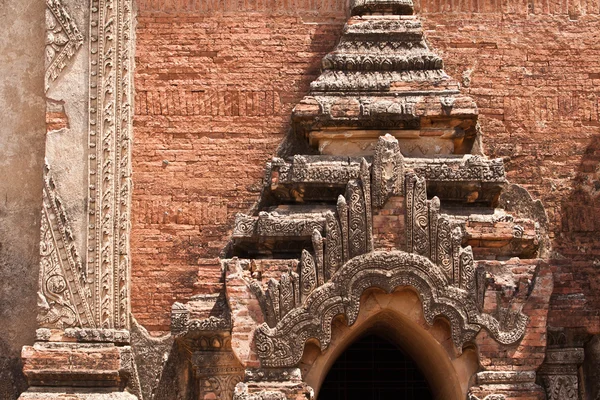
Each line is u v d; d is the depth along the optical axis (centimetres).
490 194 1773
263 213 1738
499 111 1881
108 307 1792
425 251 1684
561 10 1914
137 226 1838
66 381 1753
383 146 1708
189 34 1888
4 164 1878
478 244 1756
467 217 1755
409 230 1688
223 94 1873
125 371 1767
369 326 1783
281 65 1883
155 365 1795
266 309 1673
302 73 1881
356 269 1670
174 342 1802
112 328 1789
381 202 1692
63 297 1789
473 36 1900
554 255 1844
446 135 1802
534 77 1894
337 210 1694
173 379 1791
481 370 1666
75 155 1827
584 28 1909
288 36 1891
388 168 1702
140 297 1819
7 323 1841
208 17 1892
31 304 1844
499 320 1675
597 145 1881
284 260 1711
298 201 1770
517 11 1909
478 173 1758
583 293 1831
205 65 1881
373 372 1939
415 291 1677
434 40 1897
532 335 1672
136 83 1875
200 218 1842
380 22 1842
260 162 1858
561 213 1858
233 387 1705
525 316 1673
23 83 1897
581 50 1903
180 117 1866
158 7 1894
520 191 1862
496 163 1764
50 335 1773
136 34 1888
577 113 1888
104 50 1855
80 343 1772
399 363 1942
